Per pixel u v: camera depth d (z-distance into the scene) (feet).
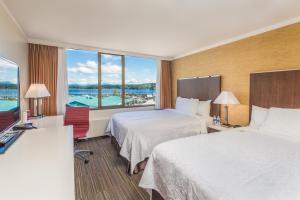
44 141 5.34
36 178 3.16
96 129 14.39
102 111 15.07
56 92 12.59
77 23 9.02
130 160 8.65
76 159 10.48
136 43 12.71
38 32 10.41
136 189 7.49
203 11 7.63
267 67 9.60
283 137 7.27
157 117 11.86
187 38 11.57
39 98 11.37
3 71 5.58
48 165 3.70
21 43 9.84
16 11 7.63
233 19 8.54
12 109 6.59
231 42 11.61
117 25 9.30
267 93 9.30
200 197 3.88
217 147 6.05
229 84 11.84
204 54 13.83
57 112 12.77
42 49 12.01
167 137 9.56
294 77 8.20
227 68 11.95
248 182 3.92
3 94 5.51
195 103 13.32
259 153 5.57
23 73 10.28
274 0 6.72
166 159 5.50
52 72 12.41
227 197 3.45
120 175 8.63
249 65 10.54
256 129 8.68
